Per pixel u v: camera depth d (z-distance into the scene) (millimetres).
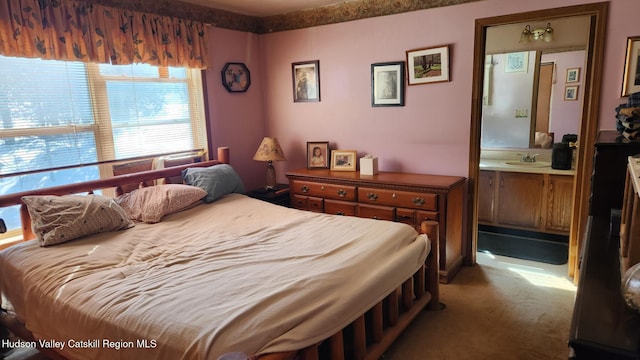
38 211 2504
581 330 1007
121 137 3412
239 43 4230
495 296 3043
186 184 3447
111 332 1639
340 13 3885
